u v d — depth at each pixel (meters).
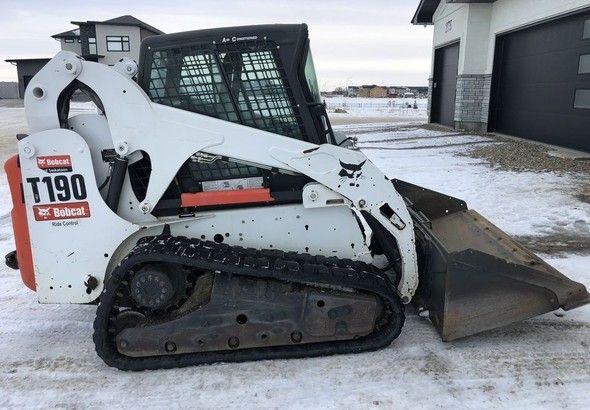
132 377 3.02
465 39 15.02
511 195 7.12
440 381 2.89
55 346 3.41
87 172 3.12
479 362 3.07
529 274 3.09
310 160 3.15
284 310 3.06
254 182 3.31
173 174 3.19
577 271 4.43
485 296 3.09
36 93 3.07
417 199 4.62
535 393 2.76
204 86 3.20
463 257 3.05
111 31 34.84
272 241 3.34
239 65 3.18
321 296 3.06
